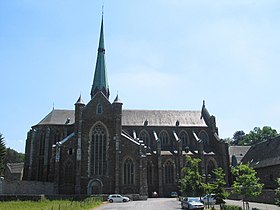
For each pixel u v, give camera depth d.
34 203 51.88
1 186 60.69
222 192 41.41
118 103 82.38
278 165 67.44
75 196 65.56
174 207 49.91
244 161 88.25
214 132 103.25
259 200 58.53
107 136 79.81
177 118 107.25
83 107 81.50
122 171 77.88
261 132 144.00
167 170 92.62
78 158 76.50
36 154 91.75
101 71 99.75
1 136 84.06
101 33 103.56
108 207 50.19
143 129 102.12
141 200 72.94
